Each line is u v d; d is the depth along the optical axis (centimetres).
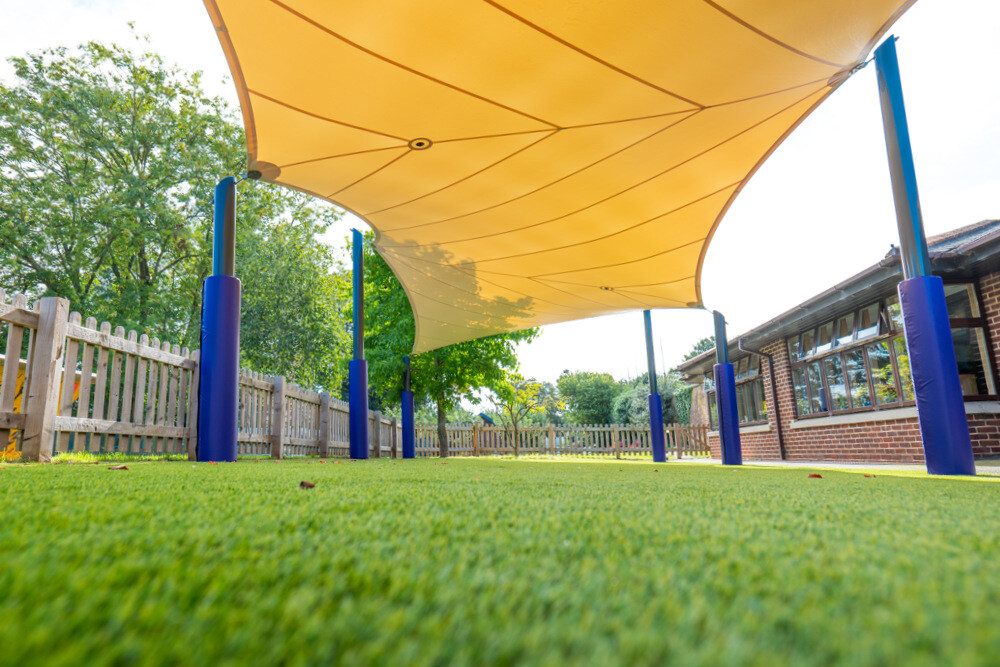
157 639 45
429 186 628
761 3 378
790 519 125
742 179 632
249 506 132
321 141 524
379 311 1440
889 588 63
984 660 40
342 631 48
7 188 1517
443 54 423
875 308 959
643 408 3609
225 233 535
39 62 1570
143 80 1672
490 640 46
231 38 399
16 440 404
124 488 171
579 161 582
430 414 3556
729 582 66
